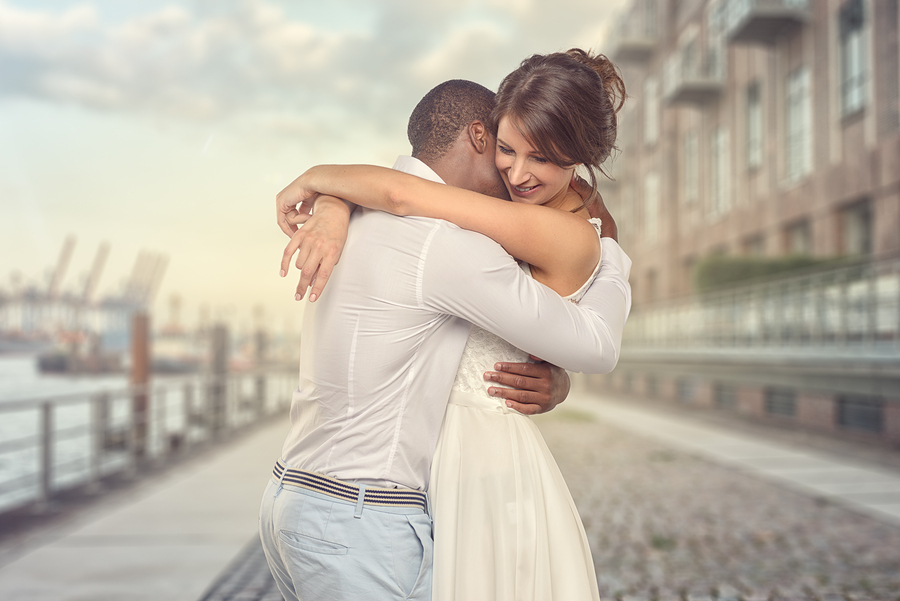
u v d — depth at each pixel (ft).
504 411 4.14
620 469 25.34
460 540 3.85
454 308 3.71
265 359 169.17
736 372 42.57
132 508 18.79
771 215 51.06
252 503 19.39
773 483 22.30
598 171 4.14
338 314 3.82
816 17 45.24
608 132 3.93
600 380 86.94
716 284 50.39
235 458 28.71
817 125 44.68
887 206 36.58
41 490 18.76
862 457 27.68
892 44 36.55
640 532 16.44
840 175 41.29
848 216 41.78
